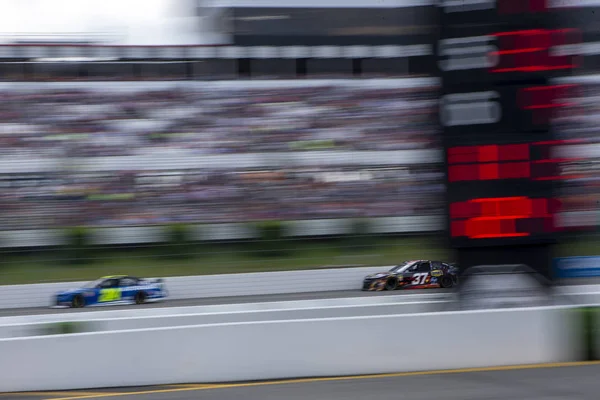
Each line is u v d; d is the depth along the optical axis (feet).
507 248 38.96
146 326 38.47
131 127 112.06
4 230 92.22
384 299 62.28
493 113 38.88
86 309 82.33
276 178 107.34
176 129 110.52
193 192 103.65
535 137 38.83
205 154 108.58
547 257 39.11
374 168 109.91
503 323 34.19
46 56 115.75
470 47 39.22
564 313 34.47
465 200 39.04
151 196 102.22
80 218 97.30
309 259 94.89
